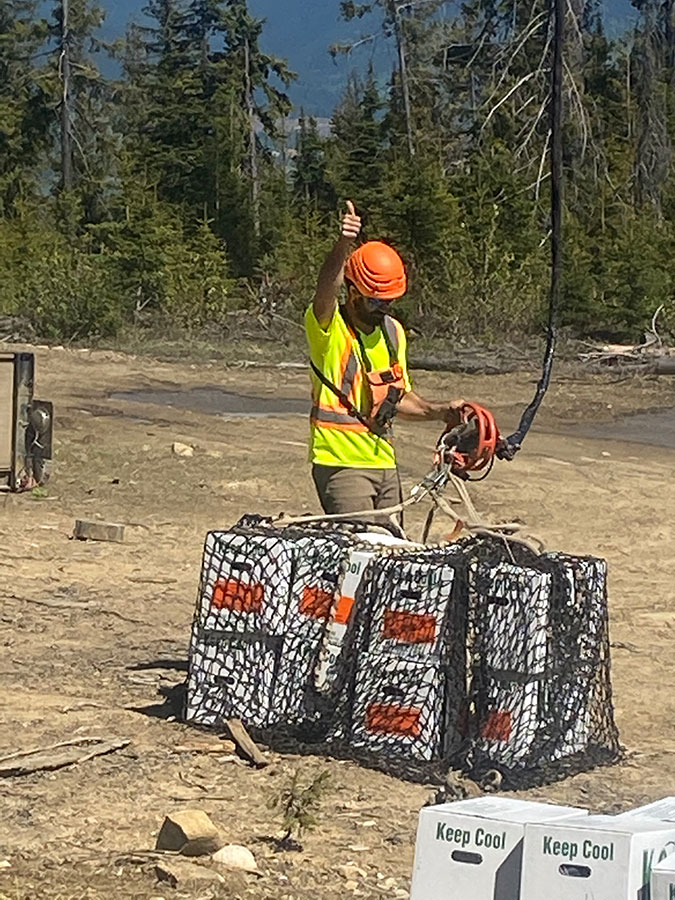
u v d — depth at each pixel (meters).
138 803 5.90
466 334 32.88
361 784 6.18
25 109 63.06
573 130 39.03
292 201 52.16
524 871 4.21
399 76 57.59
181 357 29.20
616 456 18.69
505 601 6.24
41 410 13.67
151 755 6.46
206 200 49.97
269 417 20.66
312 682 6.57
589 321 33.16
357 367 7.11
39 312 31.72
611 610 10.14
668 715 7.61
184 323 35.53
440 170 38.66
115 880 5.06
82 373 25.33
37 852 5.33
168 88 54.84
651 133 43.59
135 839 5.50
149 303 36.94
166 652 8.41
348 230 6.83
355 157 47.53
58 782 6.11
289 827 5.51
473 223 36.66
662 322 33.53
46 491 13.83
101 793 6.00
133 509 13.31
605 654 6.68
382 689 6.39
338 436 7.11
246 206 48.78
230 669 6.75
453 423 6.90
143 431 18.44
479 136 42.19
